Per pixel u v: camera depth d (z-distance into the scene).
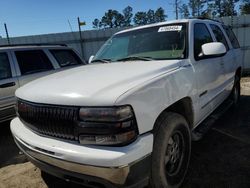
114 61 3.66
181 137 2.92
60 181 3.29
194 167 3.35
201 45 3.67
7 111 5.18
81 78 2.70
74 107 2.22
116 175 2.04
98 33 13.07
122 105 2.11
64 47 6.62
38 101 2.46
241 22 12.23
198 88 3.29
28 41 13.13
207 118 3.99
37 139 2.45
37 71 5.71
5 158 4.22
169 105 2.63
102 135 2.10
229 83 4.87
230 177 3.08
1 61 5.23
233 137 4.26
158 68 2.83
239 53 5.61
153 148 2.44
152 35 3.70
